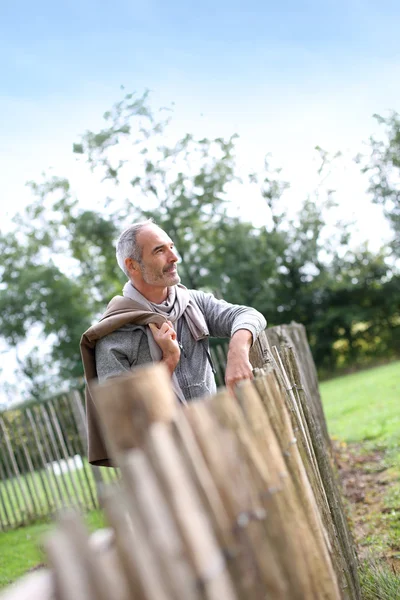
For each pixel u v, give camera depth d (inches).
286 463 96.4
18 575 293.6
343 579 135.0
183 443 73.0
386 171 1557.6
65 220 1517.0
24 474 451.2
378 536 226.1
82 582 60.0
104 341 151.9
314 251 1485.0
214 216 1502.2
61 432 444.8
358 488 306.8
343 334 1487.5
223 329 161.2
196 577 67.7
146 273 152.6
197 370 156.9
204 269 1480.1
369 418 513.0
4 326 1469.0
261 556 78.0
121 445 77.8
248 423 87.2
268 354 153.2
